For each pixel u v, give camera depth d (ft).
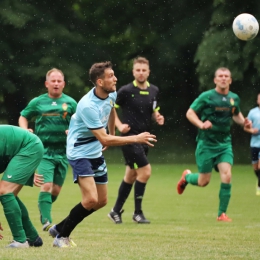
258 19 237.86
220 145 100.78
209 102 99.40
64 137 90.22
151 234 78.48
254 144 141.90
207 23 277.23
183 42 281.95
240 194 139.44
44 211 85.51
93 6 289.94
